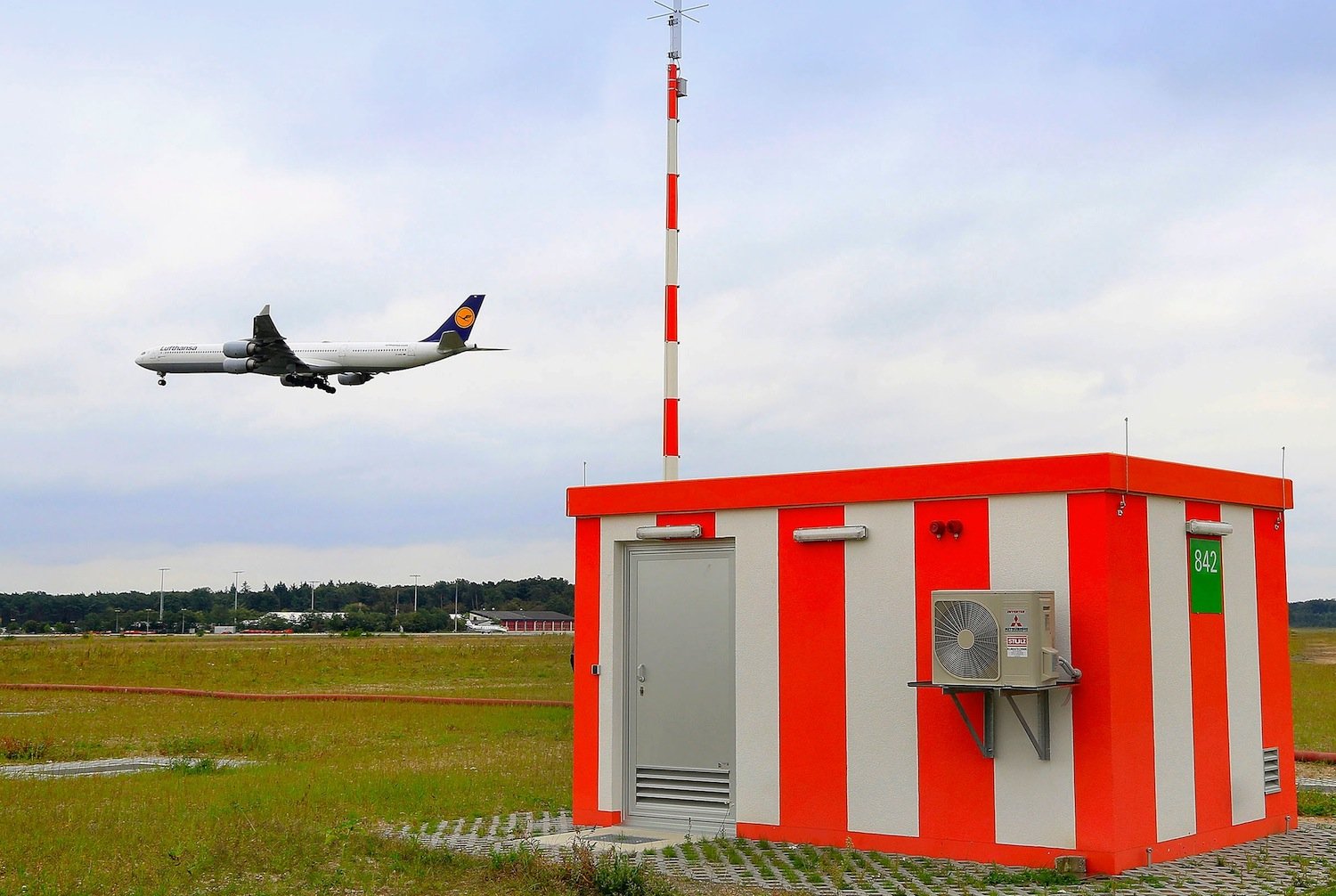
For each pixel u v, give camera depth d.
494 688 38.41
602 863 9.76
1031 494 10.38
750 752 11.74
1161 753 10.55
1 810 13.34
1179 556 11.10
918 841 10.71
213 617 155.12
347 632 117.88
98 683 41.75
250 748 21.50
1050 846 10.05
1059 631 10.14
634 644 12.67
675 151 18.58
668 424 17.66
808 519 11.57
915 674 10.84
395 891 9.38
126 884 9.47
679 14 18.95
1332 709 26.36
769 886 9.51
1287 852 10.98
